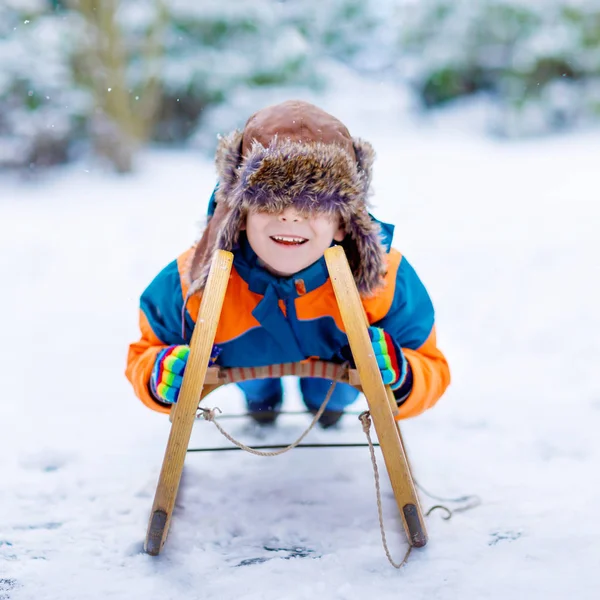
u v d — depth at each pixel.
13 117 9.71
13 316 3.98
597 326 3.49
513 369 2.98
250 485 1.96
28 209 7.55
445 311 3.89
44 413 2.60
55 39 9.83
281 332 1.79
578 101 11.48
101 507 1.87
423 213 6.82
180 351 1.62
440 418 2.46
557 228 5.89
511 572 1.53
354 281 1.66
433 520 1.77
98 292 4.51
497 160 9.74
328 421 2.29
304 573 1.55
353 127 12.01
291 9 13.43
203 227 1.88
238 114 10.74
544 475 2.01
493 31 12.20
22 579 1.55
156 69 9.81
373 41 14.01
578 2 11.53
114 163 9.55
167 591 1.50
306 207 1.60
